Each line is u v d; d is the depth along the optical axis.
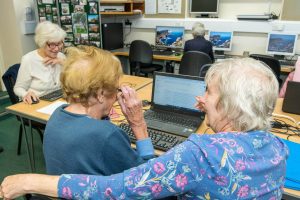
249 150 0.71
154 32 5.22
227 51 4.60
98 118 1.00
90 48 0.98
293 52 4.00
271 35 4.09
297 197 1.07
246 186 0.68
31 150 2.33
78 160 0.87
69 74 0.90
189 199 0.72
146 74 4.56
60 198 0.76
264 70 0.76
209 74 0.82
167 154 0.71
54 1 4.30
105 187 0.71
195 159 0.68
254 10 4.44
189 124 1.62
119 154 0.89
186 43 4.08
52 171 0.94
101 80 0.91
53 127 0.93
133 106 1.15
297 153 1.32
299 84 1.79
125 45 5.52
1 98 3.99
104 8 4.96
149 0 5.07
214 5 4.52
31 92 2.21
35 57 2.37
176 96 1.75
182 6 4.82
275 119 1.76
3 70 4.54
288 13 4.07
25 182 0.78
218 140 0.71
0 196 0.80
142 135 1.17
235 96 0.73
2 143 2.97
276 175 0.74
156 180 0.68
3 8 4.19
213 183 0.67
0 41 4.42
